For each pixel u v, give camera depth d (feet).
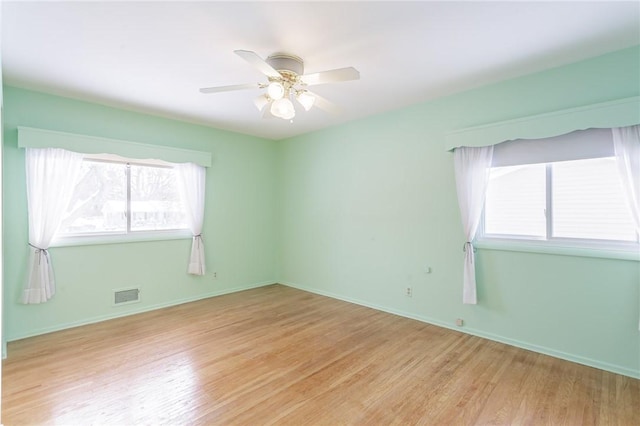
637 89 7.69
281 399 6.93
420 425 6.15
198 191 14.24
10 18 6.44
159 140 13.16
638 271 7.75
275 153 17.83
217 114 12.93
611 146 8.17
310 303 13.94
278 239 17.87
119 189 12.28
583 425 6.15
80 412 6.43
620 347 7.97
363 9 6.26
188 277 14.19
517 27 6.91
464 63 8.58
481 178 10.08
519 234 9.73
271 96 7.36
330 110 8.92
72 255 11.09
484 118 10.11
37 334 10.32
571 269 8.66
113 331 10.64
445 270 11.10
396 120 12.39
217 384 7.48
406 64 8.63
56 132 10.41
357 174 13.84
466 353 9.09
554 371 8.09
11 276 9.92
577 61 8.45
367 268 13.53
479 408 6.65
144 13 6.34
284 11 6.32
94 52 7.89
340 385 7.47
